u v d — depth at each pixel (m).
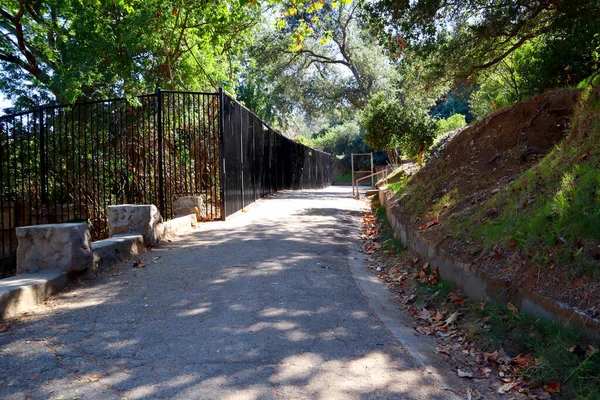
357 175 46.44
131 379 3.02
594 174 4.16
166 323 4.00
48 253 5.14
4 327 3.92
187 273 5.57
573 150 5.02
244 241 7.47
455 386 3.14
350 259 6.68
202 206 9.77
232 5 13.86
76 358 3.33
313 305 4.53
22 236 5.16
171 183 9.93
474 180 6.91
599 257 3.48
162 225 7.45
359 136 46.75
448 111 33.41
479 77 13.55
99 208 9.84
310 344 3.62
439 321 4.34
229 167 10.14
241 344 3.57
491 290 4.15
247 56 28.00
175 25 13.10
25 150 10.52
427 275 5.49
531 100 7.39
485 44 10.99
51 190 10.48
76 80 11.18
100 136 11.03
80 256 5.21
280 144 19.27
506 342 3.57
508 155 6.99
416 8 9.58
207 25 14.16
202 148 11.23
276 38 27.89
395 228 8.01
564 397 2.88
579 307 3.24
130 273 5.61
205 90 16.25
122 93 12.75
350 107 34.06
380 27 10.77
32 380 3.01
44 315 4.21
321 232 8.64
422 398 2.91
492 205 5.38
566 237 3.84
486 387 3.13
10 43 13.55
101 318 4.13
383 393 2.94
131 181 10.62
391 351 3.58
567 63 9.44
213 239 7.66
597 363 2.88
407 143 14.47
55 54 12.95
